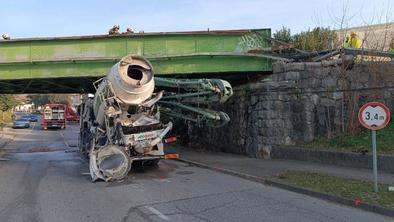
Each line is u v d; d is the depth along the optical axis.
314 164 15.89
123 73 15.24
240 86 21.88
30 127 70.81
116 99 15.52
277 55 19.91
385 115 10.30
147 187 12.61
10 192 12.05
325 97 18.77
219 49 19.92
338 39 27.45
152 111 16.19
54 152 28.83
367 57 18.64
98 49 19.80
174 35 19.89
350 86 18.45
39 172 16.91
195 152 23.53
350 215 8.79
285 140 18.80
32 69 19.98
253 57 19.73
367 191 10.37
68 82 23.50
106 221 8.43
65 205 10.06
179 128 29.50
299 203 10.04
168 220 8.44
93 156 14.21
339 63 18.89
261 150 19.17
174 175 15.20
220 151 23.72
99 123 17.50
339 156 15.33
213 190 11.95
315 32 31.02
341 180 11.96
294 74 18.84
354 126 17.91
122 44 19.80
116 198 10.89
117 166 14.17
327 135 18.52
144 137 15.55
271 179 12.98
